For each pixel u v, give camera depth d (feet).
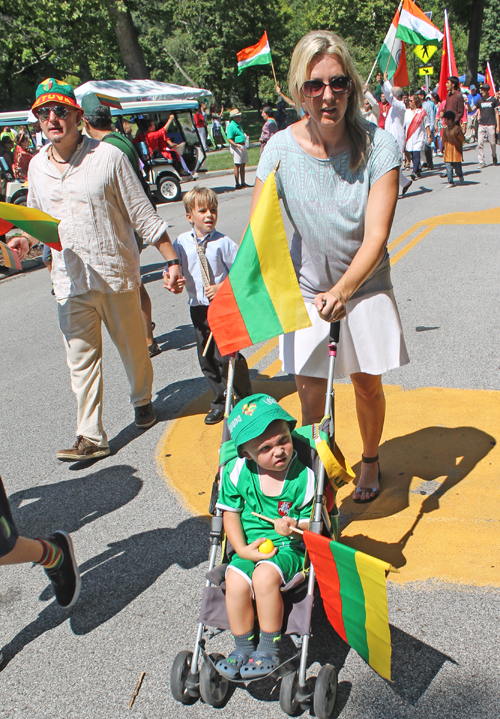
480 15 119.85
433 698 7.72
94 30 90.33
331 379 8.86
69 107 13.01
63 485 13.88
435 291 23.36
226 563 8.82
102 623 9.75
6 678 8.93
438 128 71.36
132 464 14.43
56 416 17.52
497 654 8.21
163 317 25.85
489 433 13.47
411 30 42.01
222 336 8.99
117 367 20.80
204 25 159.33
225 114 126.52
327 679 7.39
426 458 12.86
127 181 13.82
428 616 8.95
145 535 11.77
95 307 14.34
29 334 25.76
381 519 11.19
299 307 8.75
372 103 45.57
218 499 8.82
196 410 16.80
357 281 8.50
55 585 9.66
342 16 139.13
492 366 16.65
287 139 9.45
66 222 13.67
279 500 8.51
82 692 8.52
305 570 8.21
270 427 8.11
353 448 13.71
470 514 10.97
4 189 52.47
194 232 15.42
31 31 87.97
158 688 8.43
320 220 9.43
